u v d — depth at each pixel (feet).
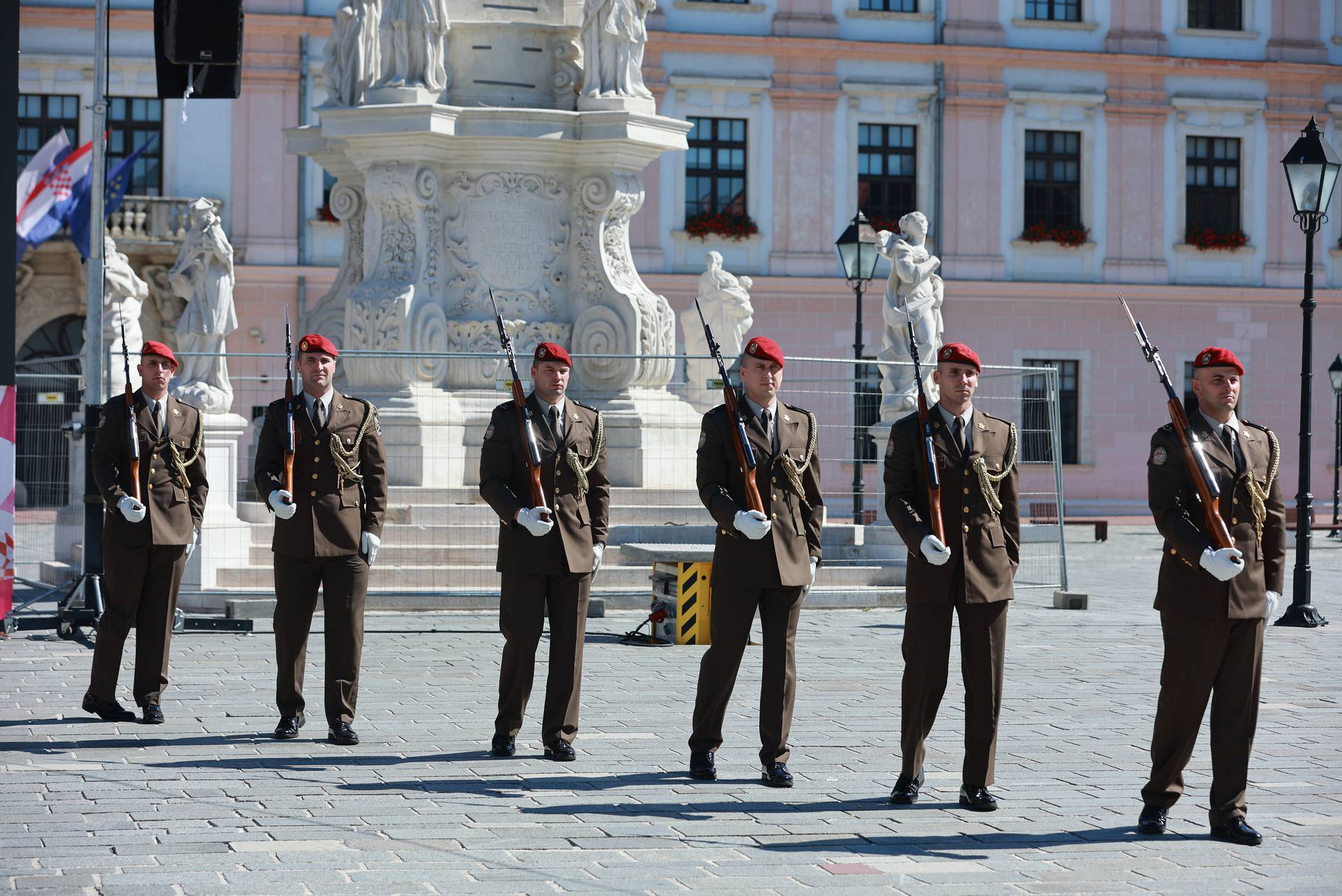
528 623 36.70
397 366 69.00
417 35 69.92
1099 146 171.63
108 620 40.09
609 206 71.72
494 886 26.35
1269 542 30.83
